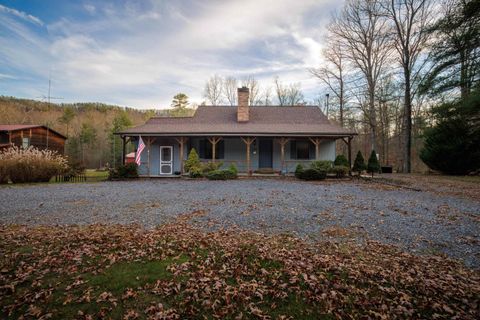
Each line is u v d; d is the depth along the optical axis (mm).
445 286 3109
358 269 3527
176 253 4059
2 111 39250
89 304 2748
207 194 9539
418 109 26078
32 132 25297
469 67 12625
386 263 3732
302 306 2764
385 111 28000
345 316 2607
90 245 4359
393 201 8117
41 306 2701
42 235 4887
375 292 3000
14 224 5742
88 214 6625
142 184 12906
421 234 5012
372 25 22375
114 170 15297
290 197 8828
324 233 5070
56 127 42000
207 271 3482
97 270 3480
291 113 19797
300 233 5070
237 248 4246
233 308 2717
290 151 17516
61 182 14266
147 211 6906
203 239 4672
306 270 3486
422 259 3893
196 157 15609
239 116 18609
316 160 15875
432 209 7008
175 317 2564
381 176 15617
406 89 20328
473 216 6270
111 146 40406
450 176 15406
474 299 2861
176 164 17141
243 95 18625
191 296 2918
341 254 4047
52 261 3729
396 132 28281
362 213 6594
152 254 4008
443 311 2668
